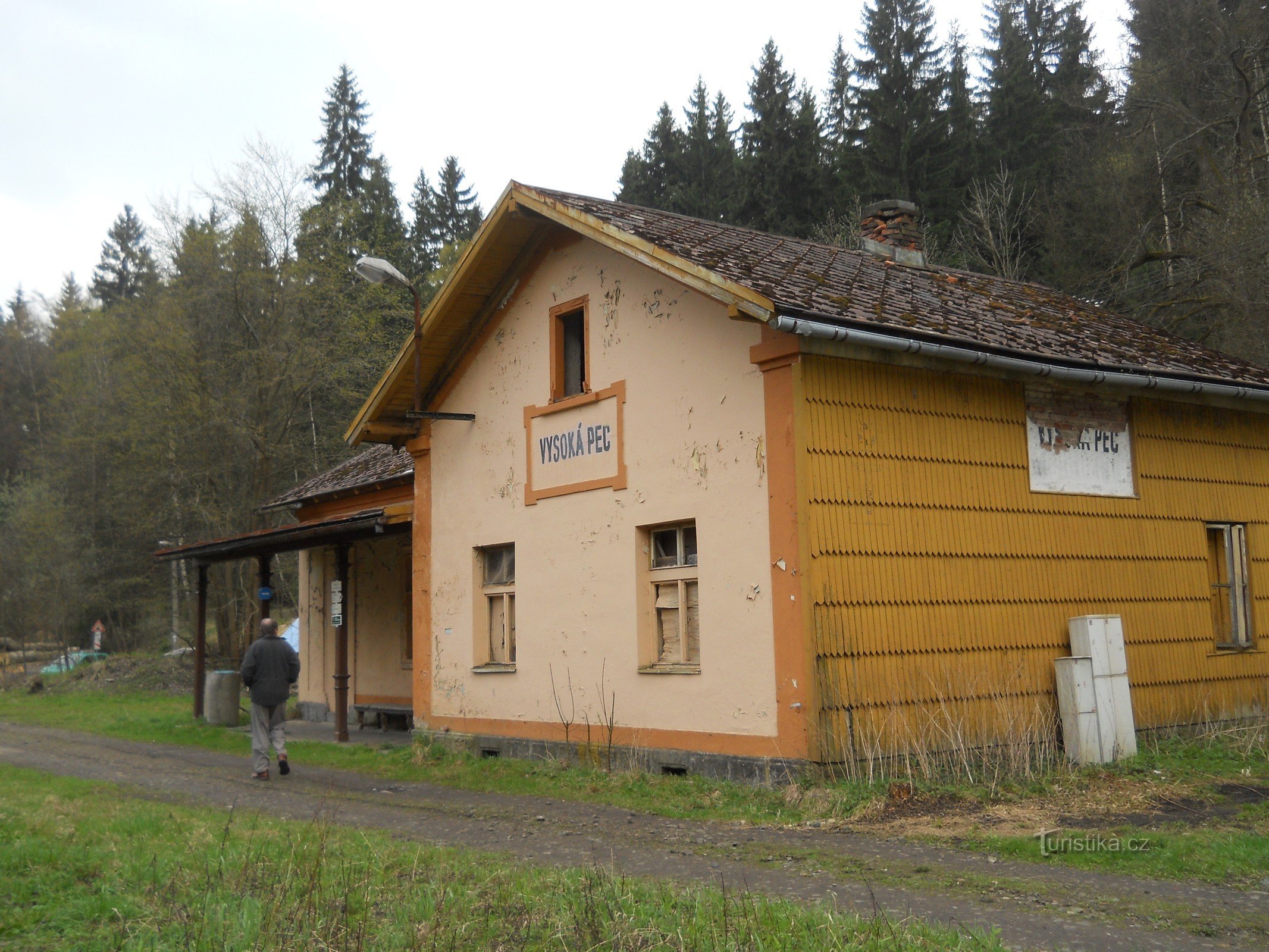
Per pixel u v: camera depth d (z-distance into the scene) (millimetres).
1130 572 12062
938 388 10695
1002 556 10906
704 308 10812
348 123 50625
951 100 38125
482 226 12984
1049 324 12641
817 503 9648
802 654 9484
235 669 30625
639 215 12641
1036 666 10969
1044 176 33562
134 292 65500
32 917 6035
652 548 11586
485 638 13945
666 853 7715
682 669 10836
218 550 19141
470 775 12219
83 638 45938
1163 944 5297
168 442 31641
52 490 42062
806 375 9773
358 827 9117
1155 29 26734
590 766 11773
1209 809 8789
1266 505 13781
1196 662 12516
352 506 19391
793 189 38781
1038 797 9203
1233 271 20250
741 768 10008
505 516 13469
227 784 12227
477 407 14109
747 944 5145
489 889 6344
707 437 10672
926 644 10156
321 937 5523
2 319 66312
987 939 5258
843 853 7527
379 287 32031
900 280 12727
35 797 10672
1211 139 24031
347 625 18141
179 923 5762
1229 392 12711
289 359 30344
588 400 12219
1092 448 11984
